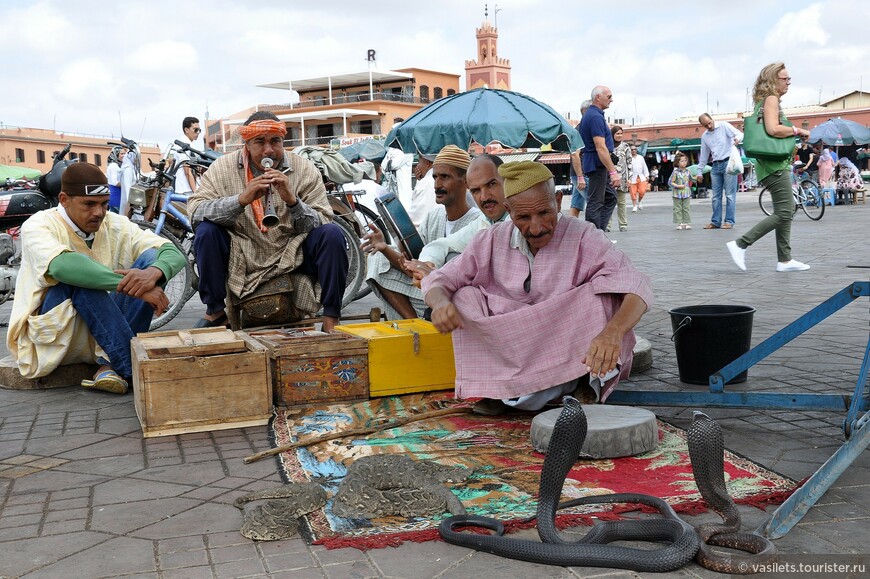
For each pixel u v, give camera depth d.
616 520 3.02
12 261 9.45
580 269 4.26
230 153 6.23
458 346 4.42
